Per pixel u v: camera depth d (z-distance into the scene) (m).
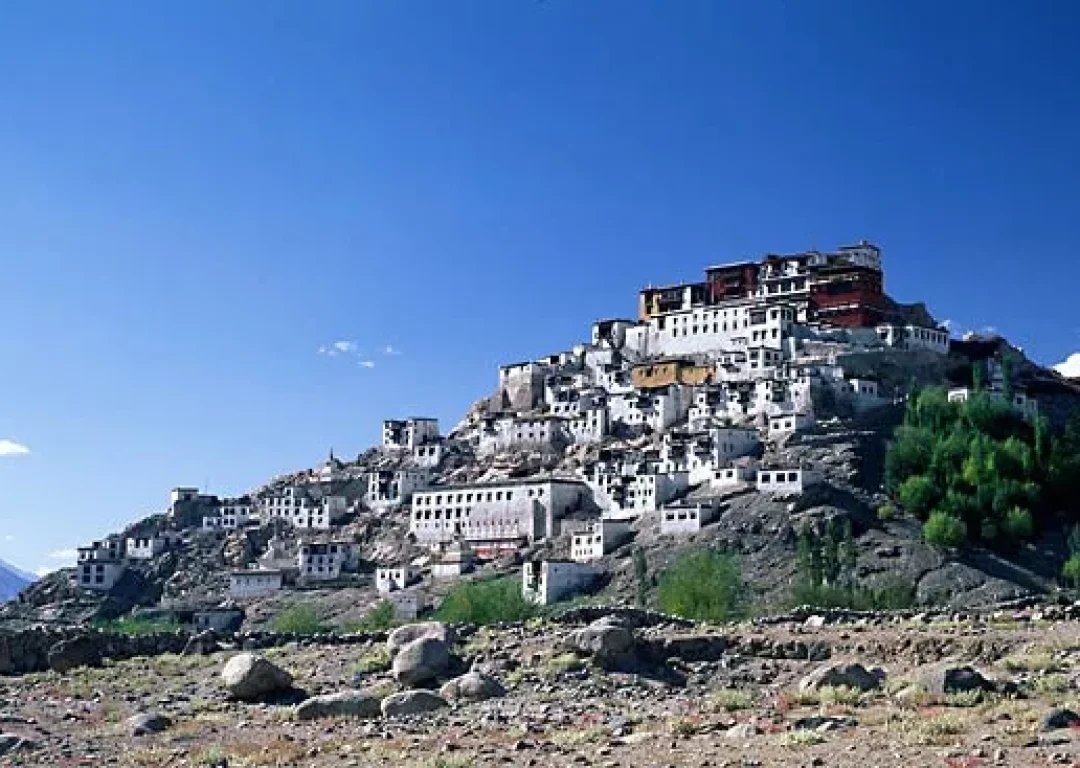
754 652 69.62
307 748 51.84
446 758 46.25
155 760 51.47
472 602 187.38
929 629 71.50
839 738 45.44
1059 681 54.16
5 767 50.69
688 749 45.47
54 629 85.31
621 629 70.00
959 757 40.41
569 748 47.59
